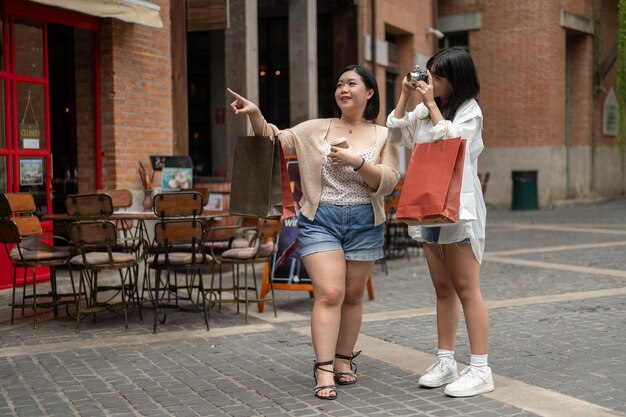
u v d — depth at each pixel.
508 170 23.56
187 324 7.14
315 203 4.76
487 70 23.66
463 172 4.37
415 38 19.42
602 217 19.27
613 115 26.44
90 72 9.89
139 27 10.22
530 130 23.16
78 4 8.31
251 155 4.75
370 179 4.67
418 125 4.59
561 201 23.44
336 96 4.94
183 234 6.85
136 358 5.79
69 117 9.97
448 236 4.51
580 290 8.62
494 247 13.31
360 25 16.38
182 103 11.22
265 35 17.44
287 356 5.81
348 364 5.04
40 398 4.75
